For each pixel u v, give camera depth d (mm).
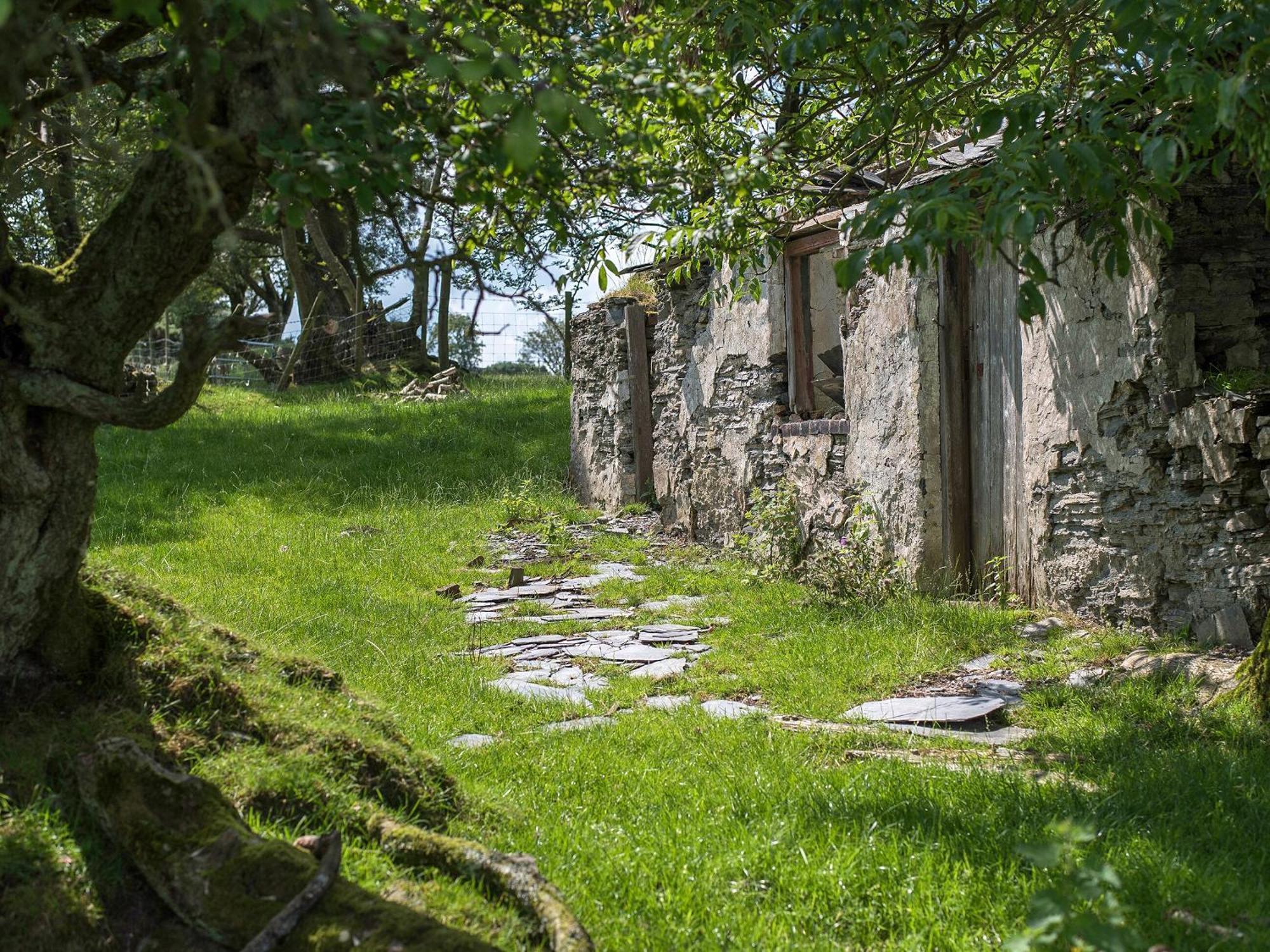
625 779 4945
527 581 11211
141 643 4184
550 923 3041
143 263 3598
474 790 4582
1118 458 7711
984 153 7445
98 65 3395
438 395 23438
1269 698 5555
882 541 9898
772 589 10258
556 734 5816
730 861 3764
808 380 11695
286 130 3080
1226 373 7320
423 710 6242
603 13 3953
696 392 13312
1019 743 5555
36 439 3699
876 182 9703
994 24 6746
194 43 2664
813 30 5523
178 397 3465
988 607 8680
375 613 9039
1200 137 4094
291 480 15391
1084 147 3979
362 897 2982
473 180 3043
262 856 3094
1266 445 6582
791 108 6926
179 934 3104
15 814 3373
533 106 2889
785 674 7164
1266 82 3783
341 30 2758
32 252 11812
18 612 3791
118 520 12391
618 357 15297
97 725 3766
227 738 3932
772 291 11703
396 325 28344
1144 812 4242
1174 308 7258
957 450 9398
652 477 15219
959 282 9375
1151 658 6738
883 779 4754
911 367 9484
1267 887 3541
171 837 3201
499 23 3395
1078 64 5633
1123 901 3354
